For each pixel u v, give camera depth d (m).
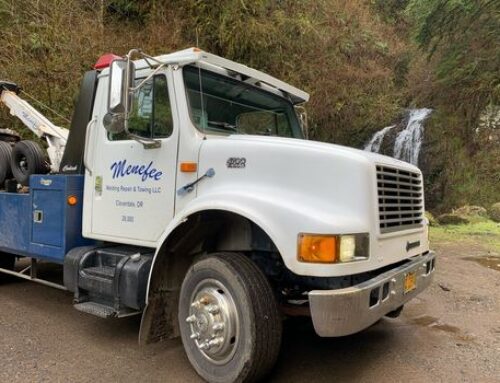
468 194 14.91
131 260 3.66
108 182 4.07
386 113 16.30
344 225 2.91
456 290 6.04
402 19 20.28
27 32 10.04
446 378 3.44
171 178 3.65
